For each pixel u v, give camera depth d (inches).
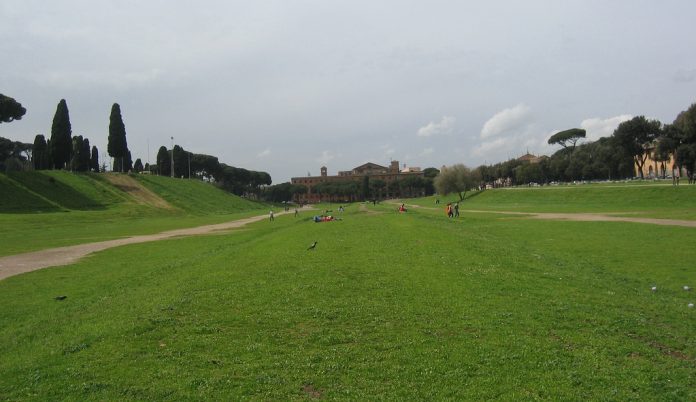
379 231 1323.8
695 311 545.6
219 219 3385.8
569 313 490.6
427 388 328.5
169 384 337.4
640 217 1964.8
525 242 1226.6
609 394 319.9
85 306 609.6
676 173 5231.3
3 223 2402.8
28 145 6461.6
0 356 422.3
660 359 382.6
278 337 429.1
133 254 1234.0
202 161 7593.5
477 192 5792.3
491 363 365.7
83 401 315.9
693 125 3580.2
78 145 4825.3
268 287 611.2
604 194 3602.4
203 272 761.6
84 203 3612.2
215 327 456.4
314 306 518.6
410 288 590.2
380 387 331.3
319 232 1366.9
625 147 4648.1
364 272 691.4
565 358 376.2
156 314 498.6
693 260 903.1
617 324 463.5
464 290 576.7
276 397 319.6
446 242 1031.6
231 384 337.4
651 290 671.8
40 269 1019.3
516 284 613.0
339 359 377.7
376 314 488.1
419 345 402.9
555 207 3250.5
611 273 791.1
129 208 3750.0
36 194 3410.4
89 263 1087.0
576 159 5984.3
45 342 446.0
